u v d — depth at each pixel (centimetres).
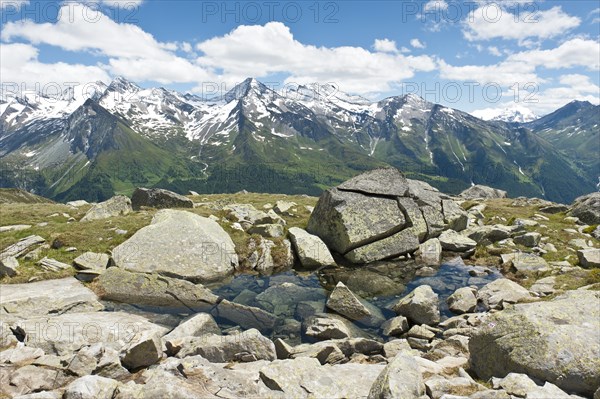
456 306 2303
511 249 3303
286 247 3266
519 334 1248
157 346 1450
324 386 1168
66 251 2984
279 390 1134
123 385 1060
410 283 2811
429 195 3916
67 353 1562
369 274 2994
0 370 1251
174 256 2841
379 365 1403
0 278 2547
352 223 3316
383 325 2127
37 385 1173
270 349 1550
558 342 1169
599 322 1241
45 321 1817
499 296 2317
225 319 2209
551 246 3291
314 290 2673
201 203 5400
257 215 4075
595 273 2427
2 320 1894
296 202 5622
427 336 1920
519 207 5331
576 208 4394
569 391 1105
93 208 4131
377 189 3588
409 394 973
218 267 2884
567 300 1392
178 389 977
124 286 2453
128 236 3253
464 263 3212
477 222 4325
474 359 1362
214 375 1109
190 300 2373
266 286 2752
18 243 2959
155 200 4750
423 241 3522
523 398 937
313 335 1970
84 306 2208
